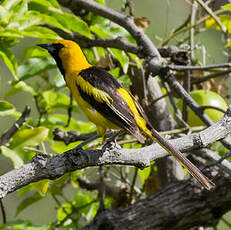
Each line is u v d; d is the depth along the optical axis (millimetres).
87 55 11625
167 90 10852
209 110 10945
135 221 10219
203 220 10383
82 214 11578
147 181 12367
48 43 9453
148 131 7816
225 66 9180
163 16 17250
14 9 8016
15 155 6691
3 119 14578
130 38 10992
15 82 10359
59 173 6590
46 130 7199
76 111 11016
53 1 9086
